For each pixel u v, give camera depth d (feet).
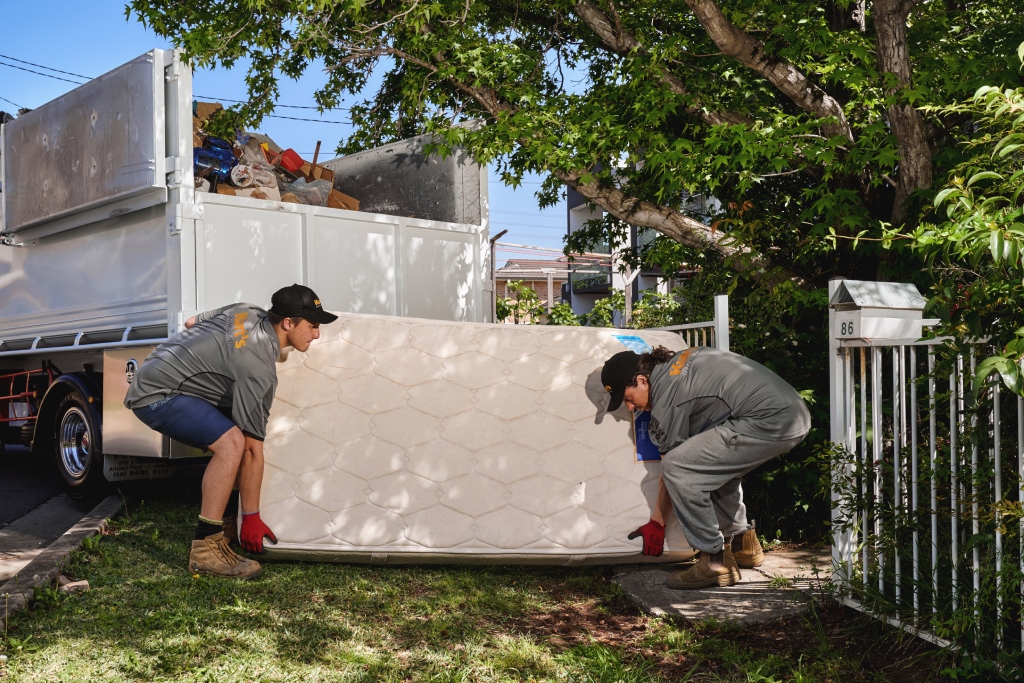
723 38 19.75
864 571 12.09
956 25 22.70
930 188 18.75
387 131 31.24
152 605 12.53
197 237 17.26
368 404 15.19
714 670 10.78
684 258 24.73
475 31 23.04
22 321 23.24
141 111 17.38
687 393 13.28
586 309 84.84
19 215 21.98
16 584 12.97
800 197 22.39
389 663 10.64
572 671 10.56
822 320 20.88
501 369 15.57
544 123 21.77
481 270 22.68
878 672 10.49
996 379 9.50
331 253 19.57
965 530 11.14
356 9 20.53
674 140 21.47
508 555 14.53
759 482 18.04
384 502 14.74
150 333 18.13
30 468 28.71
